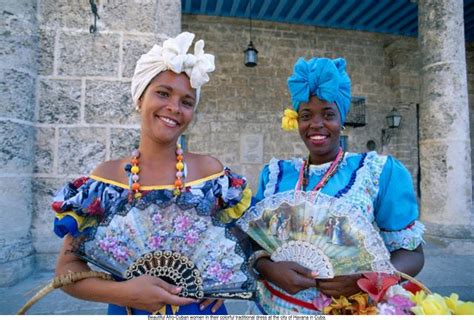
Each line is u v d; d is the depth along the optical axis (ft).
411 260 4.32
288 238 4.28
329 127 4.69
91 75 10.39
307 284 4.05
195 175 4.10
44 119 10.25
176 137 4.04
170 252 3.60
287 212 4.32
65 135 10.28
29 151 10.01
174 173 4.03
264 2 24.00
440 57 17.25
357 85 28.99
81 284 3.62
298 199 4.29
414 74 29.07
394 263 4.25
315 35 28.27
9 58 9.54
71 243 3.82
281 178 5.21
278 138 27.14
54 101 10.28
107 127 10.41
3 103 9.45
